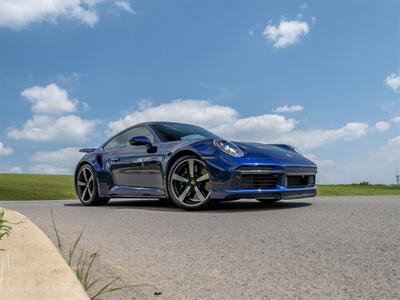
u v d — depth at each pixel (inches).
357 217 141.7
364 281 71.9
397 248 95.0
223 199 177.8
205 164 180.5
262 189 178.1
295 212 161.6
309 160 203.6
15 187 512.7
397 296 64.3
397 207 169.8
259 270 80.4
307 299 63.9
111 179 234.7
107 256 94.5
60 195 454.3
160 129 217.0
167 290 69.8
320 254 91.4
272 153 188.7
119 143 239.3
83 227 136.6
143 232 125.2
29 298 56.5
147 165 210.2
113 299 65.4
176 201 193.6
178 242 108.7
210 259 89.8
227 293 67.7
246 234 116.7
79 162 256.8
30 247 88.0
